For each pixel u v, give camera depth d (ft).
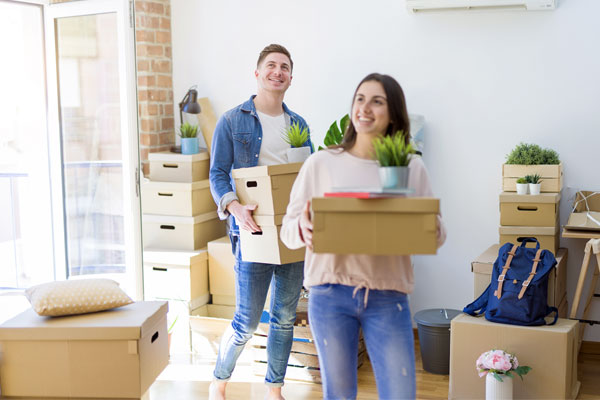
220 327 13.84
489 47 13.93
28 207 18.61
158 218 15.12
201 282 14.71
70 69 13.61
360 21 14.75
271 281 11.09
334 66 15.03
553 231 12.48
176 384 12.37
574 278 13.67
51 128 13.88
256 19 15.58
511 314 11.02
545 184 12.89
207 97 16.16
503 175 13.12
